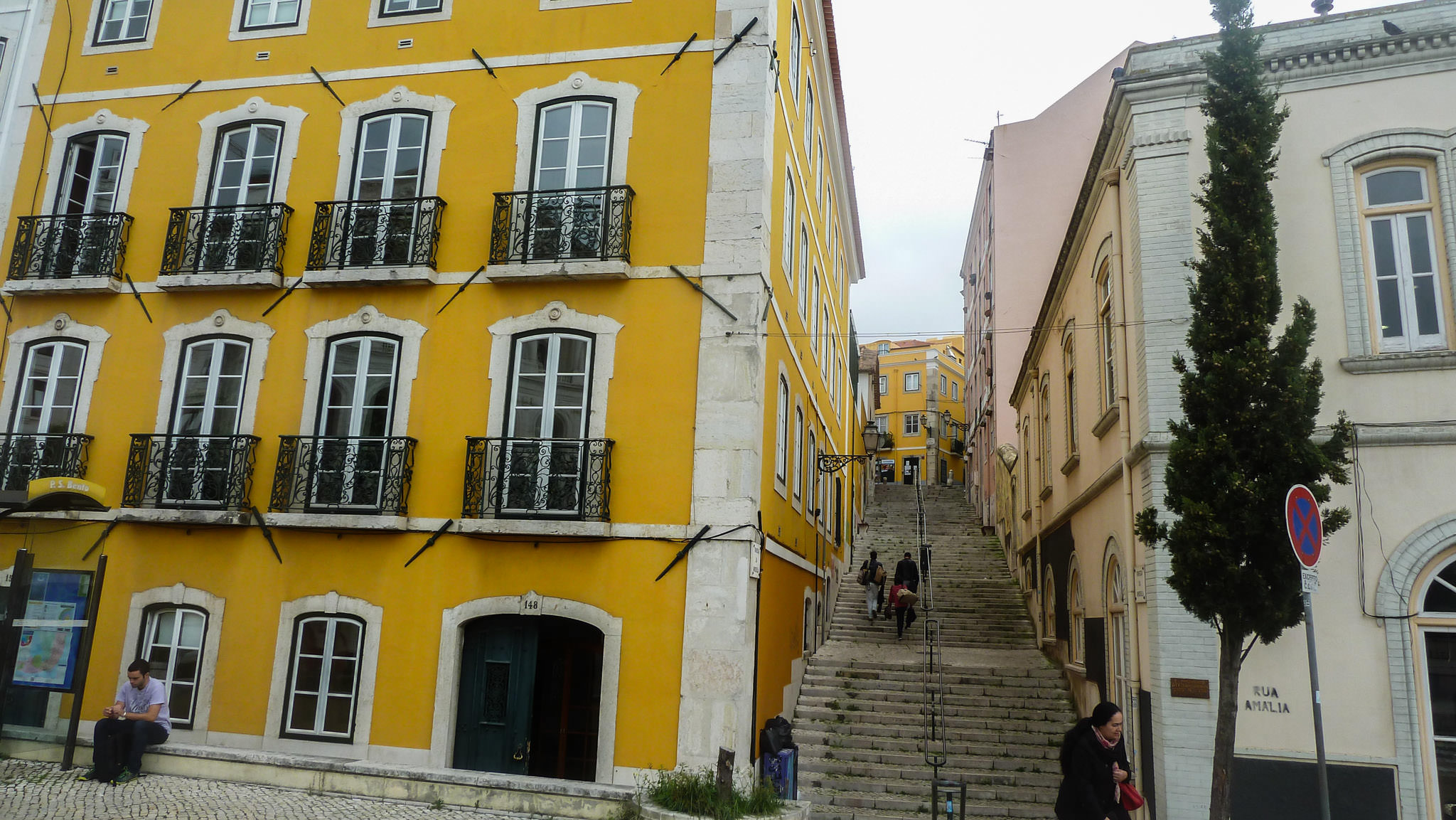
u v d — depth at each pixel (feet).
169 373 38.24
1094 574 39.01
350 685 34.24
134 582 36.47
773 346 38.32
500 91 38.06
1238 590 22.65
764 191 35.27
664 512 33.14
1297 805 26.04
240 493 35.88
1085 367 41.04
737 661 31.50
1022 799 34.94
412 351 36.29
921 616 60.90
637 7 37.70
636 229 35.60
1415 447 27.25
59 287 39.34
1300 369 23.40
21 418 39.47
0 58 43.39
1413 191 29.17
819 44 53.93
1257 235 24.12
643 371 34.40
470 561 34.06
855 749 39.27
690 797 27.76
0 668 33.14
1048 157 85.25
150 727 31.71
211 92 40.93
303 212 38.75
